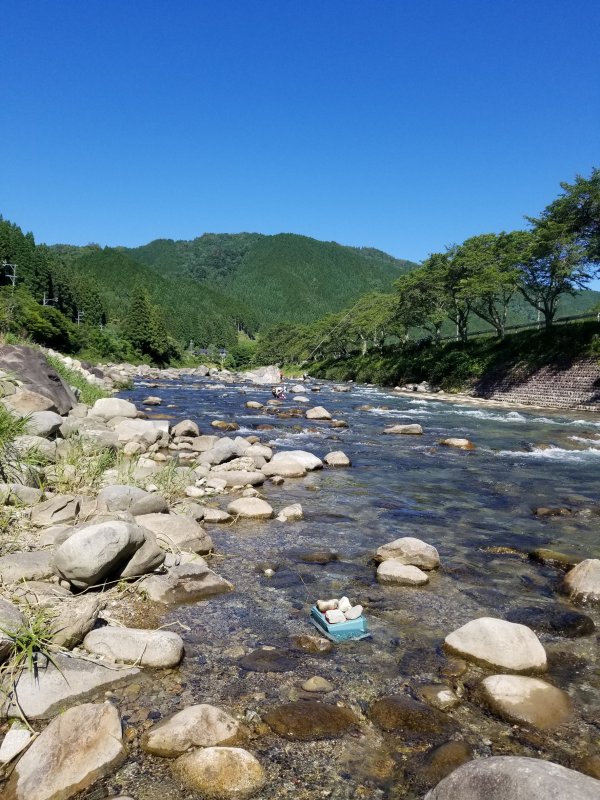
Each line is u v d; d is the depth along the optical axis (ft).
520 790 8.37
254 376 182.70
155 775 10.15
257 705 12.46
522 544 24.81
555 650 15.40
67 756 10.14
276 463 37.73
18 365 51.55
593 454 50.67
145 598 17.35
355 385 174.91
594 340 110.01
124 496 24.32
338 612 16.28
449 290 158.92
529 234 140.05
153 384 129.90
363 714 12.31
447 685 13.48
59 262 341.82
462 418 80.23
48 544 19.45
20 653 12.45
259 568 21.09
